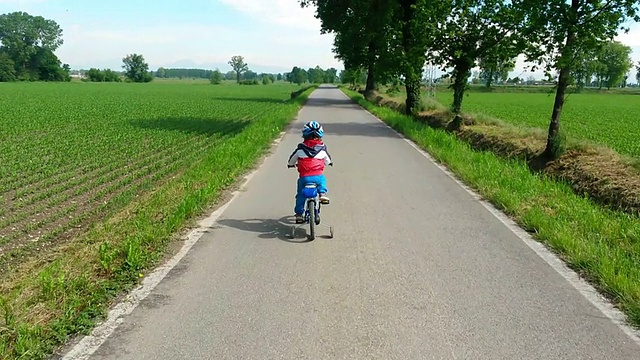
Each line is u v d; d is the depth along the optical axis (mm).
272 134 19703
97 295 4969
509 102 55469
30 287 5211
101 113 34375
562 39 12461
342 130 22781
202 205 8781
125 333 4340
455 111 22828
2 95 59312
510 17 18375
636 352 4086
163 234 6945
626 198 8688
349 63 49625
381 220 8031
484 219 8148
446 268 5934
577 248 6336
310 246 6730
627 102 62875
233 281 5508
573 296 5176
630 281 5242
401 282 5488
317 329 4406
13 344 4023
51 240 8125
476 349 4094
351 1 40781
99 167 14398
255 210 8664
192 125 26391
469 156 13570
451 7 21172
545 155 12648
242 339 4234
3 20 127688
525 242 6965
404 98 41125
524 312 4785
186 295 5137
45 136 21109
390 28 28000
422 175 11984
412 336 4293
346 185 10758
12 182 12305
